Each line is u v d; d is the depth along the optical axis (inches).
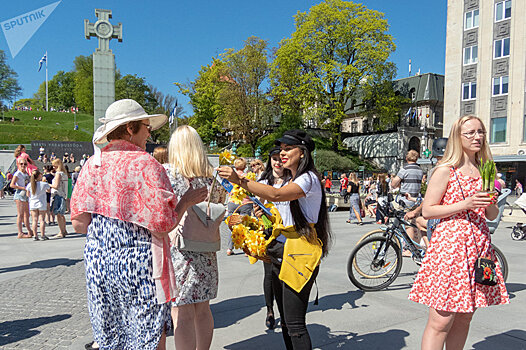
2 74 2874.0
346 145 2107.5
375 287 185.8
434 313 89.3
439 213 87.9
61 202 348.5
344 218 517.3
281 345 123.7
